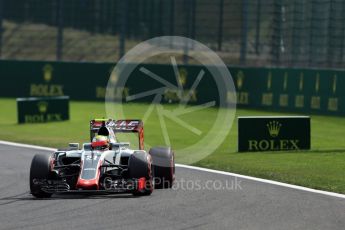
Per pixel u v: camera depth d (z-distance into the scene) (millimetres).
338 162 65812
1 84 150125
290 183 53375
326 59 153000
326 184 52812
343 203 44812
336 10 142250
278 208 42938
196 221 38688
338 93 114188
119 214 40375
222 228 36875
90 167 45000
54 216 39875
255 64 178875
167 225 37500
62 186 45344
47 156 46625
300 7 156500
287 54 151000
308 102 119125
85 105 135125
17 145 80250
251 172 58781
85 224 37688
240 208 42781
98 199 45188
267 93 125875
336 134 93125
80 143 82500
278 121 74062
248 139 73750
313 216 40406
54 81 147250
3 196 47344
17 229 36469
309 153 72125
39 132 94750
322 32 157125
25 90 149125
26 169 61438
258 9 155250
